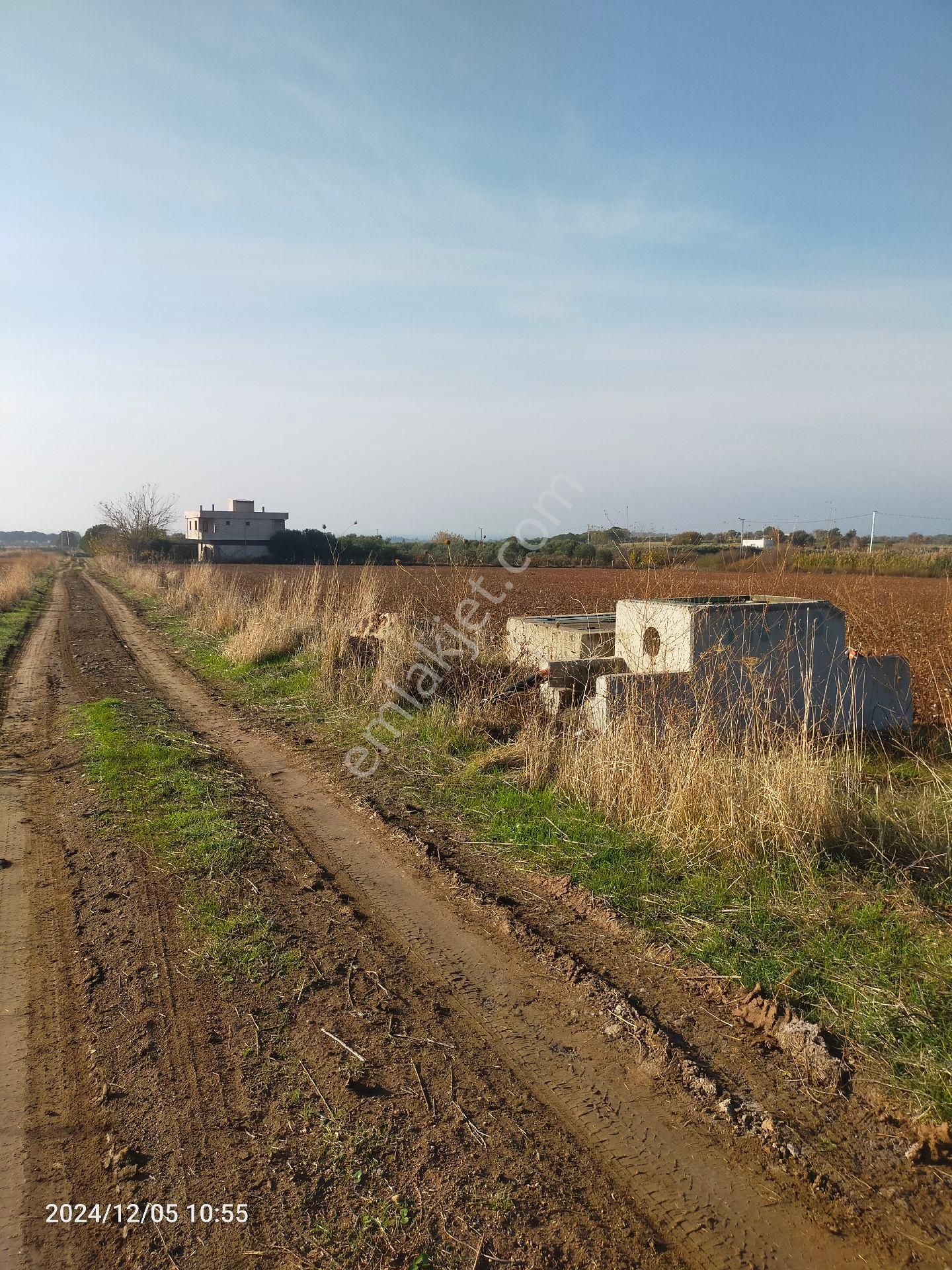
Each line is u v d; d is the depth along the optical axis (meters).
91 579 47.62
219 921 5.24
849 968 4.50
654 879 5.67
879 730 8.93
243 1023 4.17
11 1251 2.83
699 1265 2.80
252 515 78.75
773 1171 3.23
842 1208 3.05
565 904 5.49
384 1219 2.96
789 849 5.71
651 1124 3.48
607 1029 4.13
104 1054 3.92
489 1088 3.69
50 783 8.34
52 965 4.77
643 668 9.17
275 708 11.58
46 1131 3.42
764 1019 4.14
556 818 6.75
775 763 6.25
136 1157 3.26
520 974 4.66
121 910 5.43
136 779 8.20
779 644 8.57
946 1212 3.03
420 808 7.39
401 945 4.98
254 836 6.72
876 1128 3.44
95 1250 2.85
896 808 6.29
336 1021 4.19
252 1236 2.89
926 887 5.35
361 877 5.98
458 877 5.91
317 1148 3.30
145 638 19.80
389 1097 3.61
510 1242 2.87
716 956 4.71
